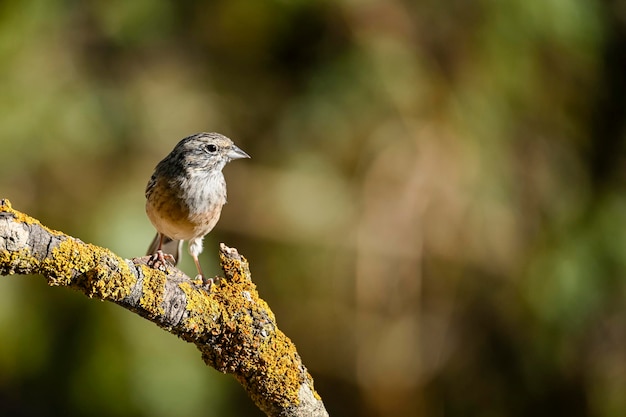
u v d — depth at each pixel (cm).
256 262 1245
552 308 1270
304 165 1254
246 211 1241
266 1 1278
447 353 1267
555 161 1329
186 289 533
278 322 1251
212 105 1262
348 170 1260
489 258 1266
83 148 1161
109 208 1136
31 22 1179
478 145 1260
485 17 1277
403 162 1250
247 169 1254
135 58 1247
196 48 1288
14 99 1142
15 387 1111
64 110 1163
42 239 475
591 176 1370
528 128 1318
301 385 565
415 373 1259
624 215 1323
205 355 557
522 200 1297
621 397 1295
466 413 1269
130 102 1211
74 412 1100
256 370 554
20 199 1121
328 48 1277
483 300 1277
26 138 1136
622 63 1395
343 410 1257
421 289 1259
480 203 1258
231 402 1173
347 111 1251
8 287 1084
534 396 1291
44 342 1090
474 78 1273
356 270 1248
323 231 1244
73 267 484
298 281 1248
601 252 1293
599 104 1383
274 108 1282
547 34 1283
